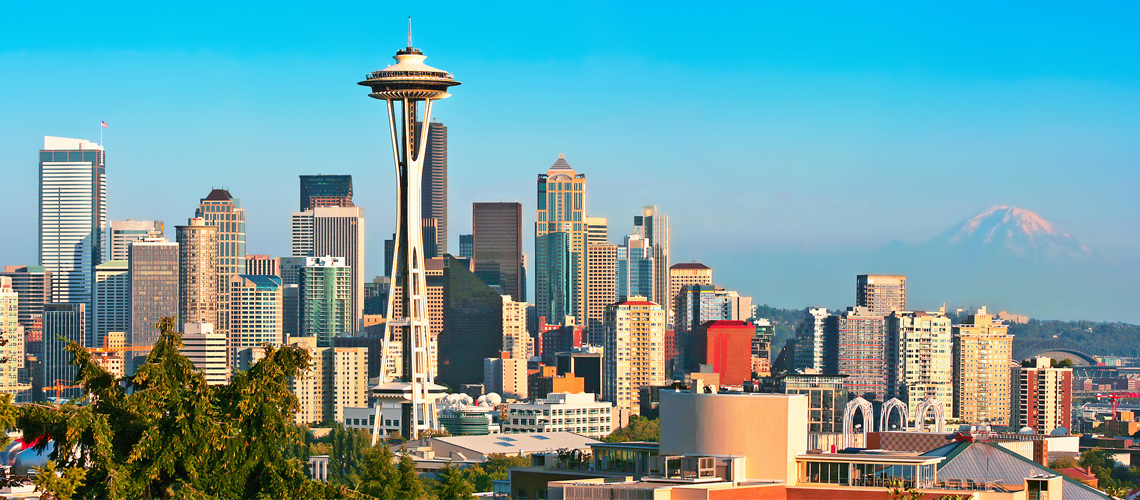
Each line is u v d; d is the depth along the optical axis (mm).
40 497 151875
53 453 159750
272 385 176625
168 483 166250
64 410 159125
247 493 174750
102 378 170375
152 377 169250
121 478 156750
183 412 166250
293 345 182375
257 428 173750
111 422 165125
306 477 179375
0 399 152250
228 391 177125
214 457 170375
